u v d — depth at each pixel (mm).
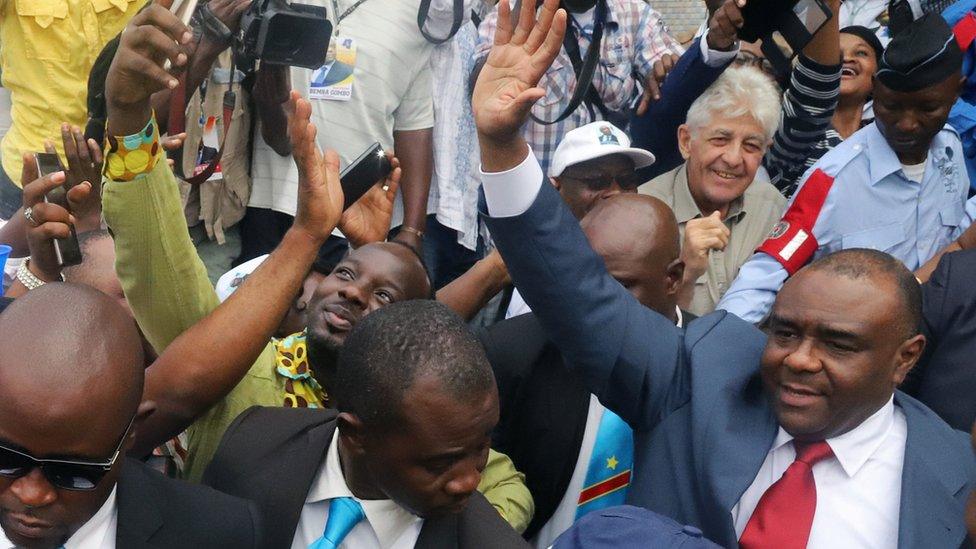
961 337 2912
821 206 3738
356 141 4176
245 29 3010
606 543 1903
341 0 4152
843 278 2207
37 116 4238
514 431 2744
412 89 4273
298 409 2305
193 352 2207
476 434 1940
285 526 2111
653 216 2895
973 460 2264
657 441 2395
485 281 3193
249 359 2250
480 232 4660
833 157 3811
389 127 4230
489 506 2139
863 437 2273
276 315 2279
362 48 4137
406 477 1956
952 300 2936
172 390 2189
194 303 2379
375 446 1955
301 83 4129
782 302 2240
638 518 1940
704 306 3832
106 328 1792
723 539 2215
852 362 2182
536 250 2309
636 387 2371
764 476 2312
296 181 4020
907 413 2320
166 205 2301
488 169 2287
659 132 4172
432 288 2805
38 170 2592
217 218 4000
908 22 4270
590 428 2717
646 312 2453
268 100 3789
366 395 1939
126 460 1999
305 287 3074
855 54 4832
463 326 2008
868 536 2229
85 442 1729
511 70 2234
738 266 3879
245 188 4027
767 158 4422
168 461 2689
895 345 2211
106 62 2400
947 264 2992
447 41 4363
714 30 3871
